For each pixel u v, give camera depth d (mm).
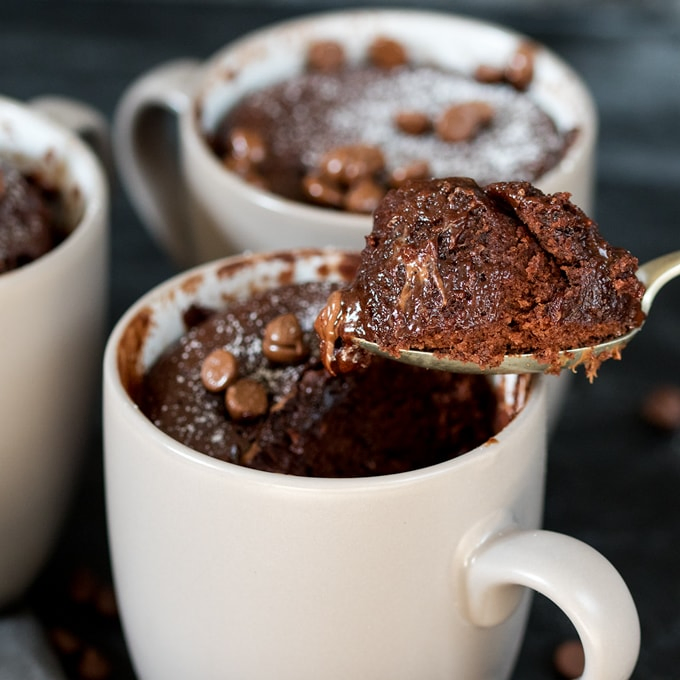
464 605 518
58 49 841
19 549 585
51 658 560
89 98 779
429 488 503
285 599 511
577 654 574
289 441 535
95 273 580
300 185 637
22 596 599
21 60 822
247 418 534
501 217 511
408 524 505
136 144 676
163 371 549
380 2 927
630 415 661
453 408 546
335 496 500
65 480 589
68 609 595
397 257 512
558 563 501
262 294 559
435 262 509
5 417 564
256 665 521
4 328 554
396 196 519
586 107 639
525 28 903
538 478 530
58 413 576
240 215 612
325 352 521
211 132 661
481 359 513
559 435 652
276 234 606
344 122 654
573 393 668
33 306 558
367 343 515
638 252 712
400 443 545
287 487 500
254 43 674
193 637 523
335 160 624
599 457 645
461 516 509
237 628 517
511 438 512
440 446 548
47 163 616
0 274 579
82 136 646
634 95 830
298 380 538
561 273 514
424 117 645
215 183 616
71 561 606
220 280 564
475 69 677
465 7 925
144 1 914
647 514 625
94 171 600
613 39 898
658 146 776
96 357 589
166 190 687
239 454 532
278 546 506
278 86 672
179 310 560
